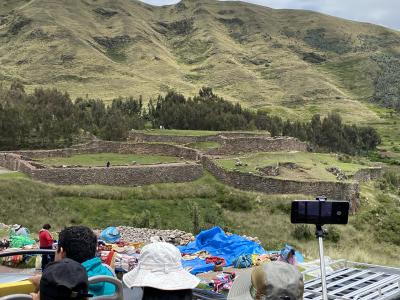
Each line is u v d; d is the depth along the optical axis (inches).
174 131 3211.1
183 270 199.0
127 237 965.8
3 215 1449.3
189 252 809.5
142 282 189.6
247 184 1964.8
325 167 2338.8
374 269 296.7
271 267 156.3
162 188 1884.8
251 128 3988.7
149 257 196.5
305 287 257.9
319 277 278.1
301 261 757.9
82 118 3673.7
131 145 2677.2
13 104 3393.2
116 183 1884.8
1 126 2918.3
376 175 2704.2
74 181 1815.9
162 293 189.3
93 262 205.0
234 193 1910.7
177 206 1790.1
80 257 203.0
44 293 147.2
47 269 151.0
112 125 3405.5
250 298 163.3
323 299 227.9
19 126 2972.4
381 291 244.7
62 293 145.9
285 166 2218.3
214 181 2043.6
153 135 2938.0
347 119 7765.8
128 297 256.8
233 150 2596.0
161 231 1019.9
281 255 616.1
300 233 1590.8
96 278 188.7
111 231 863.1
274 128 4362.7
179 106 4237.2
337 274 282.4
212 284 581.9
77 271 151.2
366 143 5472.4
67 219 1526.8
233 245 804.0
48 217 1513.3
